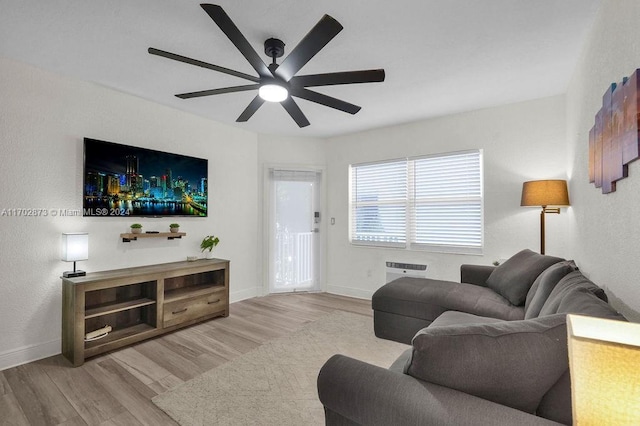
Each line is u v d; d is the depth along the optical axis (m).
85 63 2.53
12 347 2.44
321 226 4.87
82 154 2.83
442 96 3.24
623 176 1.40
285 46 2.24
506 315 2.29
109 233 3.01
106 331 2.75
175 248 3.57
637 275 1.32
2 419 1.79
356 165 4.63
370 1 1.80
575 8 1.86
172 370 2.36
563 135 3.16
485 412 0.88
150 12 1.91
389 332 2.91
